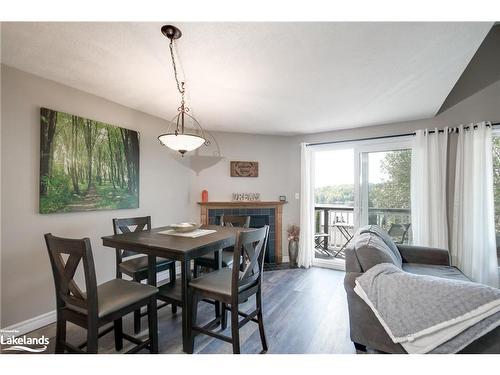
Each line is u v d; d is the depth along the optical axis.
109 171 2.77
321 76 2.20
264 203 4.25
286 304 2.67
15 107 2.05
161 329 2.14
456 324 1.32
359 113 3.20
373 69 2.08
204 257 2.57
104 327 2.14
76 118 2.45
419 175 3.29
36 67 2.06
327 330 2.14
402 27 1.54
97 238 2.67
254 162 4.35
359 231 2.78
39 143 2.19
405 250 2.75
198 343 1.94
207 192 4.06
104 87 2.45
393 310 1.48
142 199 3.21
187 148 2.12
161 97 2.71
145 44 1.74
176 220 3.73
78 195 2.46
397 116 3.31
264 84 2.37
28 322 2.11
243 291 1.75
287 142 4.49
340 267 3.92
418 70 2.09
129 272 2.23
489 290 1.32
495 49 2.98
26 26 1.55
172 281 2.34
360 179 3.84
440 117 3.27
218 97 2.70
